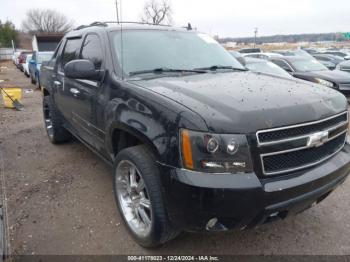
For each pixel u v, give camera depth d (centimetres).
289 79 317
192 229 222
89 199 350
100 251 268
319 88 285
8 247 270
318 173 234
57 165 444
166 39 361
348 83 942
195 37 391
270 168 218
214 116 211
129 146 294
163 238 248
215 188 203
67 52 437
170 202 222
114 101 284
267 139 214
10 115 802
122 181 289
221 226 220
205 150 206
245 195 205
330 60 2050
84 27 425
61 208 332
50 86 488
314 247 272
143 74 307
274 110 221
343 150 274
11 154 491
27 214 320
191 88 257
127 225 282
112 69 306
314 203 258
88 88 339
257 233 292
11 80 1794
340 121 265
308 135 229
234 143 205
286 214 234
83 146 523
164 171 222
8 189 373
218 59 371
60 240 281
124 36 340
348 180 397
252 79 303
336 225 303
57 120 499
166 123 224
